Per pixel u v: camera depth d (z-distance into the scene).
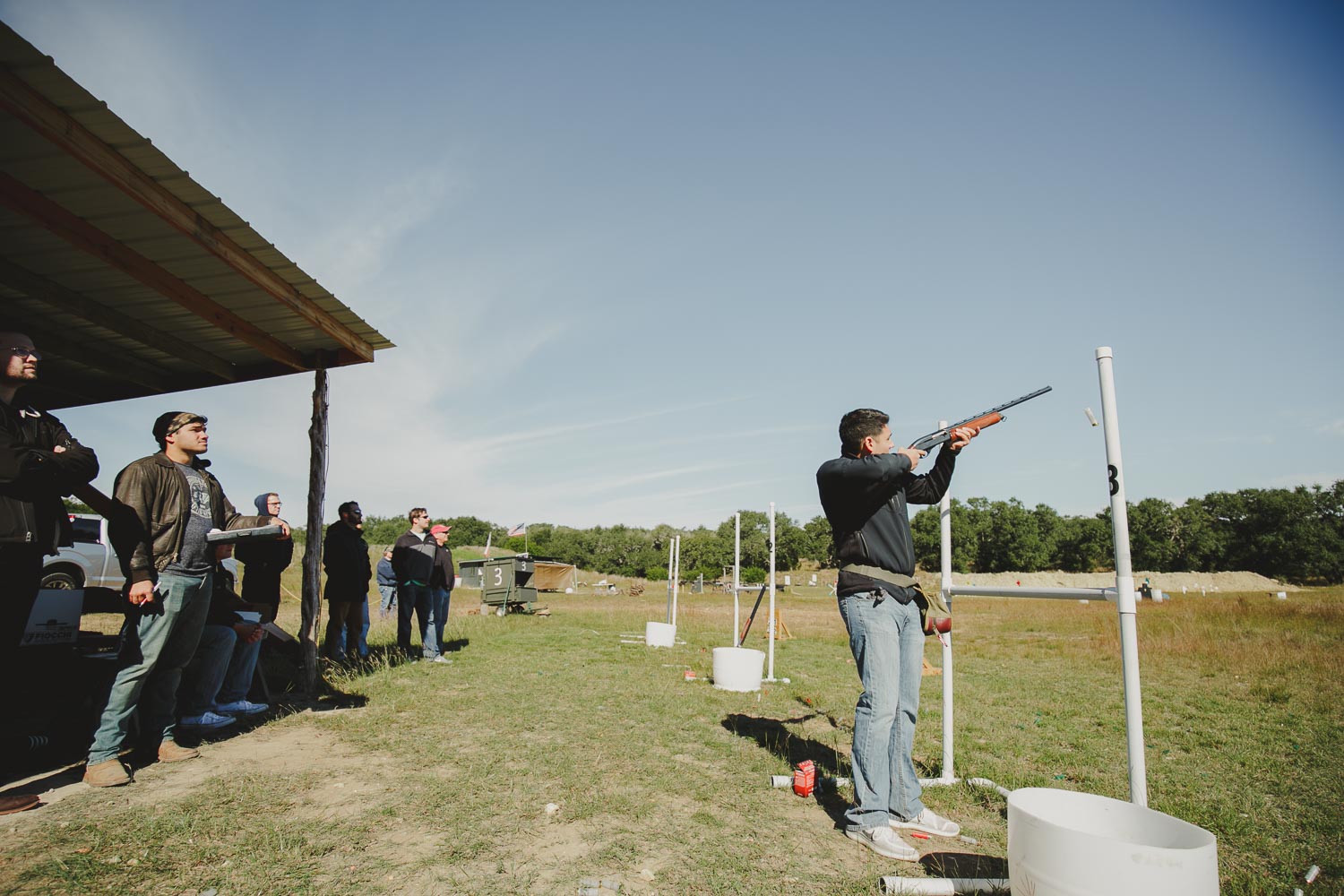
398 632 9.33
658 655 10.52
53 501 3.39
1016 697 8.30
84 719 4.14
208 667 4.94
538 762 4.43
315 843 3.02
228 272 5.23
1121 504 2.93
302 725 5.24
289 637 6.45
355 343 6.89
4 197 4.01
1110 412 3.01
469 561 26.89
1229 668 10.79
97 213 4.38
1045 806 2.74
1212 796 4.46
